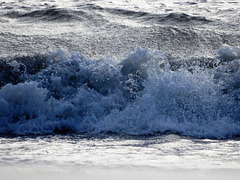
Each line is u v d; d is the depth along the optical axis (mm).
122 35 54188
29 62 30875
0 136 22031
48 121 24875
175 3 86500
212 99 25234
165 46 49000
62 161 13242
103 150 16453
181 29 54688
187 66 33250
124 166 12578
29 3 87125
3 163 12852
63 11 74000
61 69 29141
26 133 23094
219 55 32531
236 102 25406
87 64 29703
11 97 25781
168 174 11719
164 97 25281
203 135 21953
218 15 71375
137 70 28484
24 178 11227
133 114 24844
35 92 26000
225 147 17516
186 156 14688
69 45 49219
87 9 76125
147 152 15789
